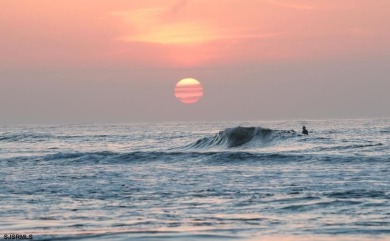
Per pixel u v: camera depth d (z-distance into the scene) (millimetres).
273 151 121562
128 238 36125
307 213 46438
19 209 49781
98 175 81812
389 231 38000
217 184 68812
